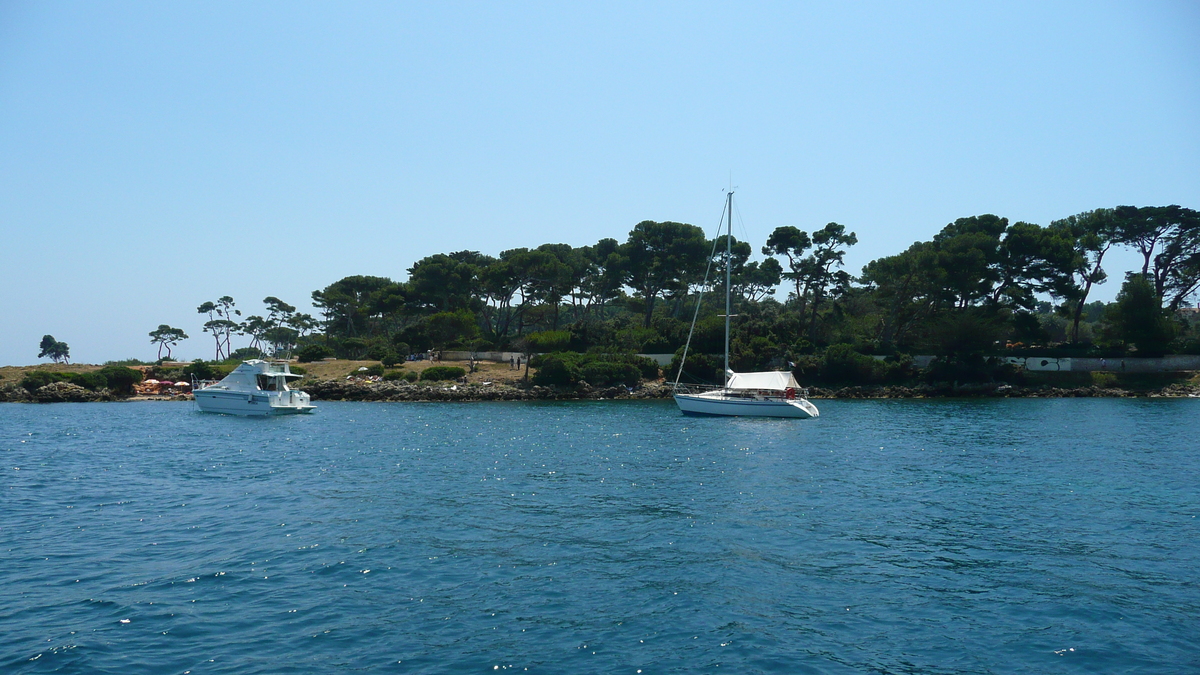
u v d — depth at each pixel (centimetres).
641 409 7562
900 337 10800
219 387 7144
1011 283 10000
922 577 2052
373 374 9556
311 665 1505
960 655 1569
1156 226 10044
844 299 11594
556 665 1510
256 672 1473
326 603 1841
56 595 1895
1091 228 10419
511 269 11781
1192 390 8788
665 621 1736
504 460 4109
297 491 3219
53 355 16625
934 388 9025
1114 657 1558
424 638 1636
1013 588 1966
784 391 6638
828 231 10462
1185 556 2242
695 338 9794
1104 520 2684
